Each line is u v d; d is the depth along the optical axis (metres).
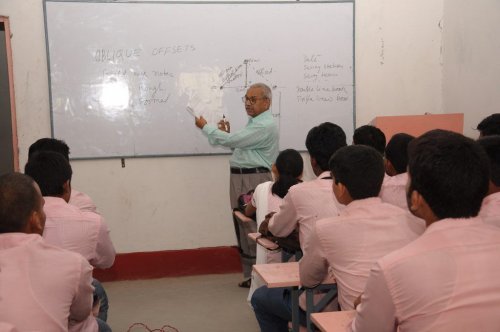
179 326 3.33
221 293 3.96
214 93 4.29
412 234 1.67
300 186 2.34
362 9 4.45
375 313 1.17
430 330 1.09
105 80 4.15
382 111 4.55
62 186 2.13
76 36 4.09
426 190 1.16
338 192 1.78
